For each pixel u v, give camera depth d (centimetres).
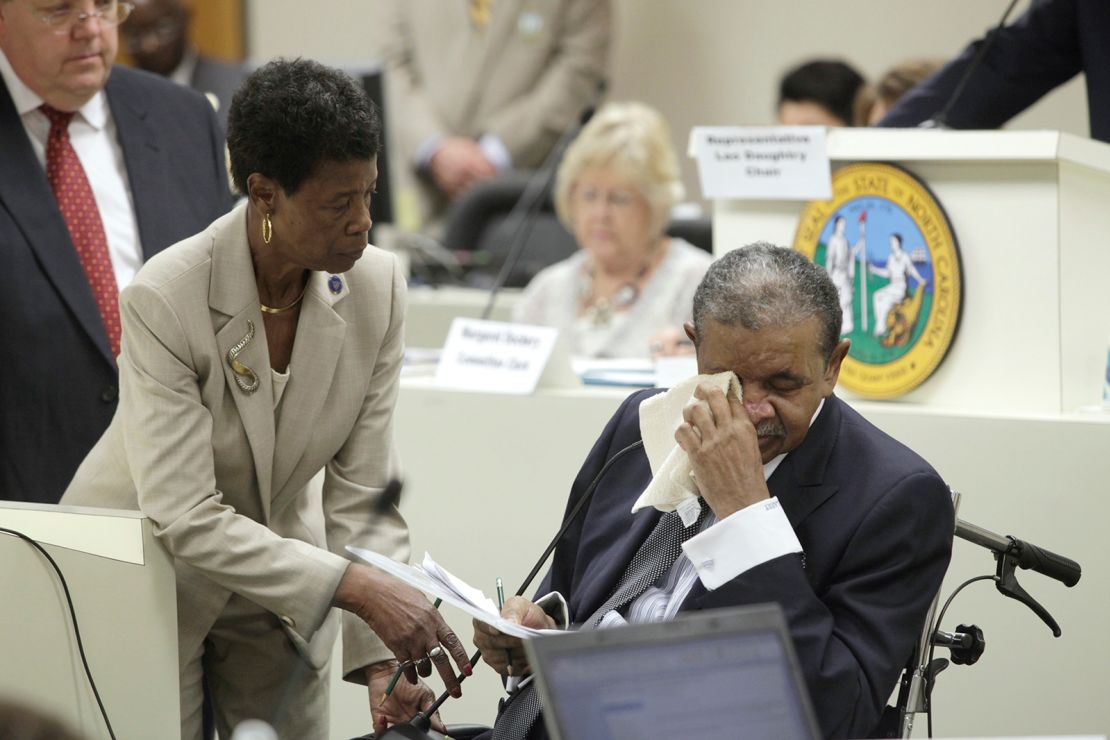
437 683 964
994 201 834
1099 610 808
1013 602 831
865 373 886
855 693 630
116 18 954
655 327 1378
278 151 679
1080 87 1922
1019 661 833
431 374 1045
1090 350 843
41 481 926
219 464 749
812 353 648
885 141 865
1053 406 830
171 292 720
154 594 741
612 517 748
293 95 677
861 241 880
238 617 797
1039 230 823
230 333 727
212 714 859
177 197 986
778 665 500
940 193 852
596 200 1383
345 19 2664
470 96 2366
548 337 960
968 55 1017
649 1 2369
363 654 773
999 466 823
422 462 973
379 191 1634
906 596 658
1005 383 842
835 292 661
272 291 743
